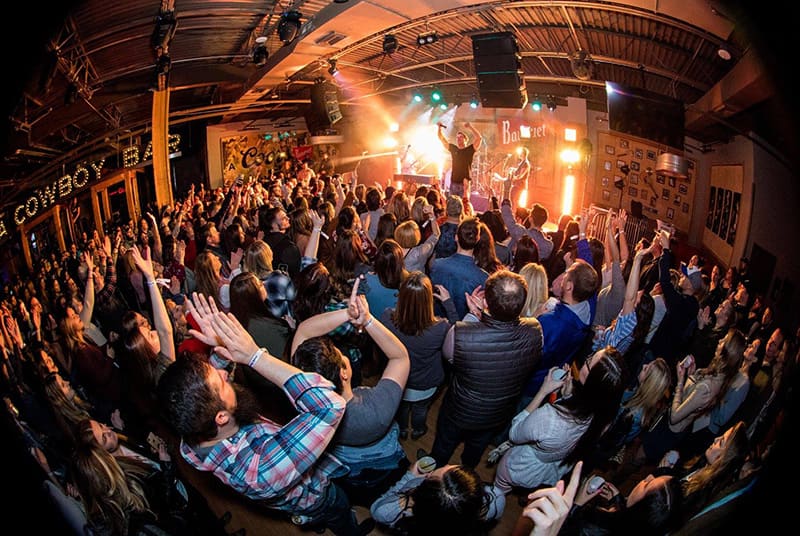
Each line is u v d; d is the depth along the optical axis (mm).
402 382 2123
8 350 2645
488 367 2295
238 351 1614
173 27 5500
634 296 2939
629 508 1684
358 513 2875
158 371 2512
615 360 1985
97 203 9828
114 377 2740
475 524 1387
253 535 2771
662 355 3209
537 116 11305
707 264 7062
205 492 3059
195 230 6500
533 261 4004
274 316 2734
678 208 8227
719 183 6785
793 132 2609
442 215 5773
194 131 12867
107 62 6188
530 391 2912
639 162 9242
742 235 5672
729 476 1780
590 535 1721
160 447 2453
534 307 3016
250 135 14305
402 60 9781
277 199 7000
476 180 13242
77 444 1884
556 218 11562
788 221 4352
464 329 2316
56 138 7250
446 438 2695
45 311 4969
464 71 10070
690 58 5918
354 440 2041
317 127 10203
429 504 1370
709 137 6859
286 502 1938
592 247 3936
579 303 2729
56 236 8141
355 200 6355
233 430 1658
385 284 3021
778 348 2385
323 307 2846
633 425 2549
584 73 7609
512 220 4816
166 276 4273
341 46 7297
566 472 2271
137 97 8148
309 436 1592
